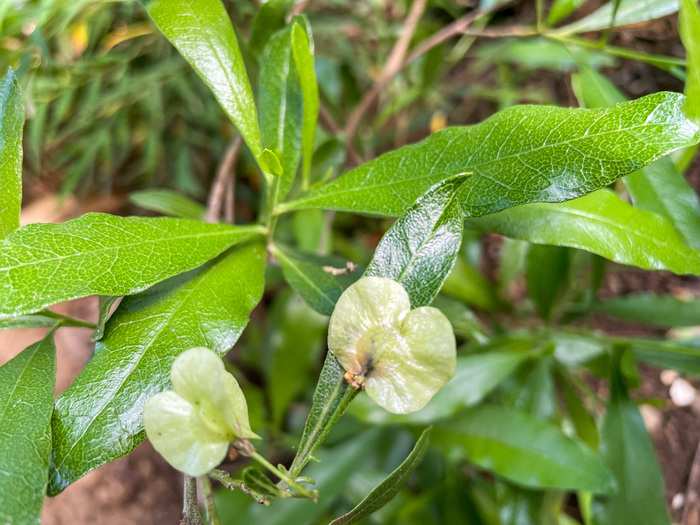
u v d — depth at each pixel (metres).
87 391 0.07
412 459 0.07
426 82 0.22
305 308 0.19
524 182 0.08
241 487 0.07
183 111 0.24
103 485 0.24
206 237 0.09
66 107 0.21
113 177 0.27
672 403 0.19
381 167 0.09
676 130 0.07
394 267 0.07
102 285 0.07
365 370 0.07
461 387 0.14
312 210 0.20
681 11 0.08
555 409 0.15
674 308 0.15
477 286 0.17
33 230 0.07
